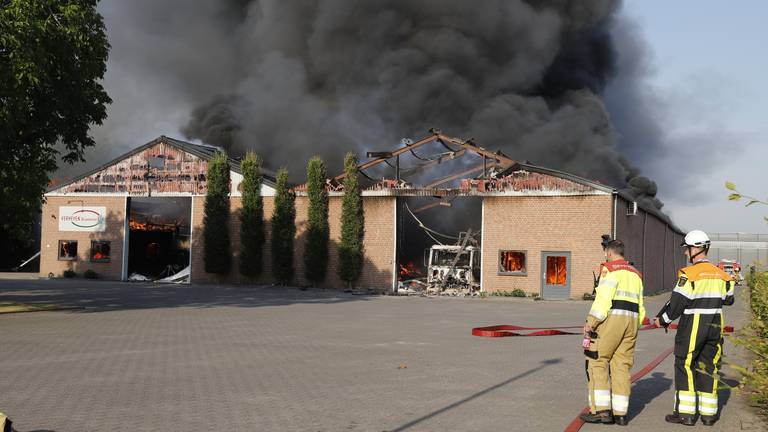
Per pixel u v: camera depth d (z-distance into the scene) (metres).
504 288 30.61
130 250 38.84
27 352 10.73
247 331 14.23
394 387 8.04
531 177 30.47
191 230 35.78
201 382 8.24
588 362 6.57
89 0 18.55
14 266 49.31
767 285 7.38
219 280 35.16
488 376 8.92
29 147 18.73
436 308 23.00
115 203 37.06
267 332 14.12
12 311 18.05
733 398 7.88
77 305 20.72
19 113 16.47
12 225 19.50
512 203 30.70
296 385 8.10
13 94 16.16
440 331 15.02
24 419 6.27
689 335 6.46
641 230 34.25
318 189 33.56
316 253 33.31
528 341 13.26
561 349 12.00
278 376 8.73
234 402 7.09
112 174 37.16
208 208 34.88
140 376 8.64
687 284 6.44
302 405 6.98
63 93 18.03
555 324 17.38
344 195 33.22
